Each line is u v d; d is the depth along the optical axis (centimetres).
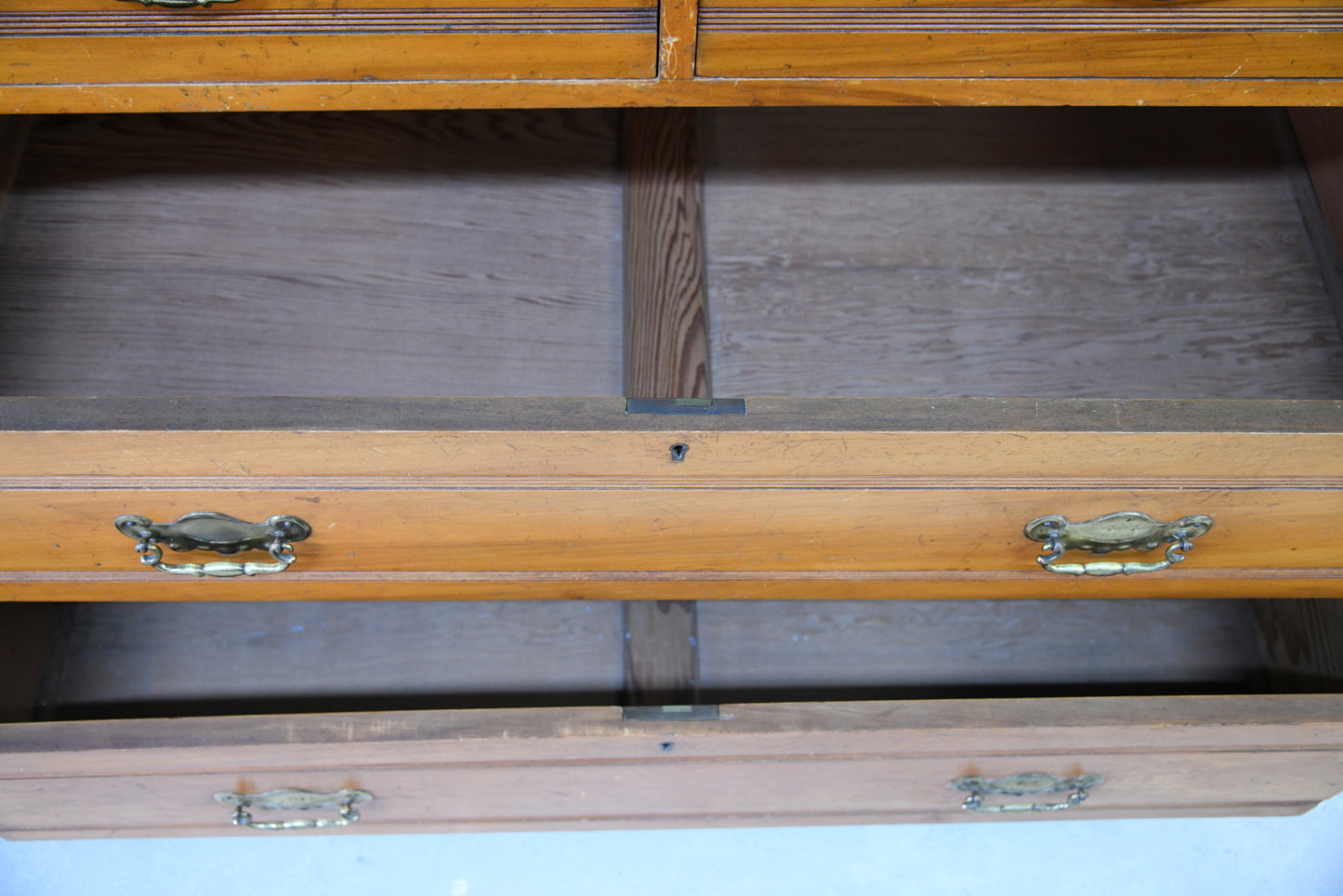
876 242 90
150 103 65
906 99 67
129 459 60
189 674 87
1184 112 97
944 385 85
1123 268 90
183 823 84
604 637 89
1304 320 88
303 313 83
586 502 66
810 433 59
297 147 89
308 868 92
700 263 83
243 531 67
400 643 88
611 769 75
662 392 79
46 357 79
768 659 89
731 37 63
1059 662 91
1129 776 81
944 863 95
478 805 82
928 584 76
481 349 83
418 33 62
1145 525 68
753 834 97
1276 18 63
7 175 84
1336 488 66
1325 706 72
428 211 88
